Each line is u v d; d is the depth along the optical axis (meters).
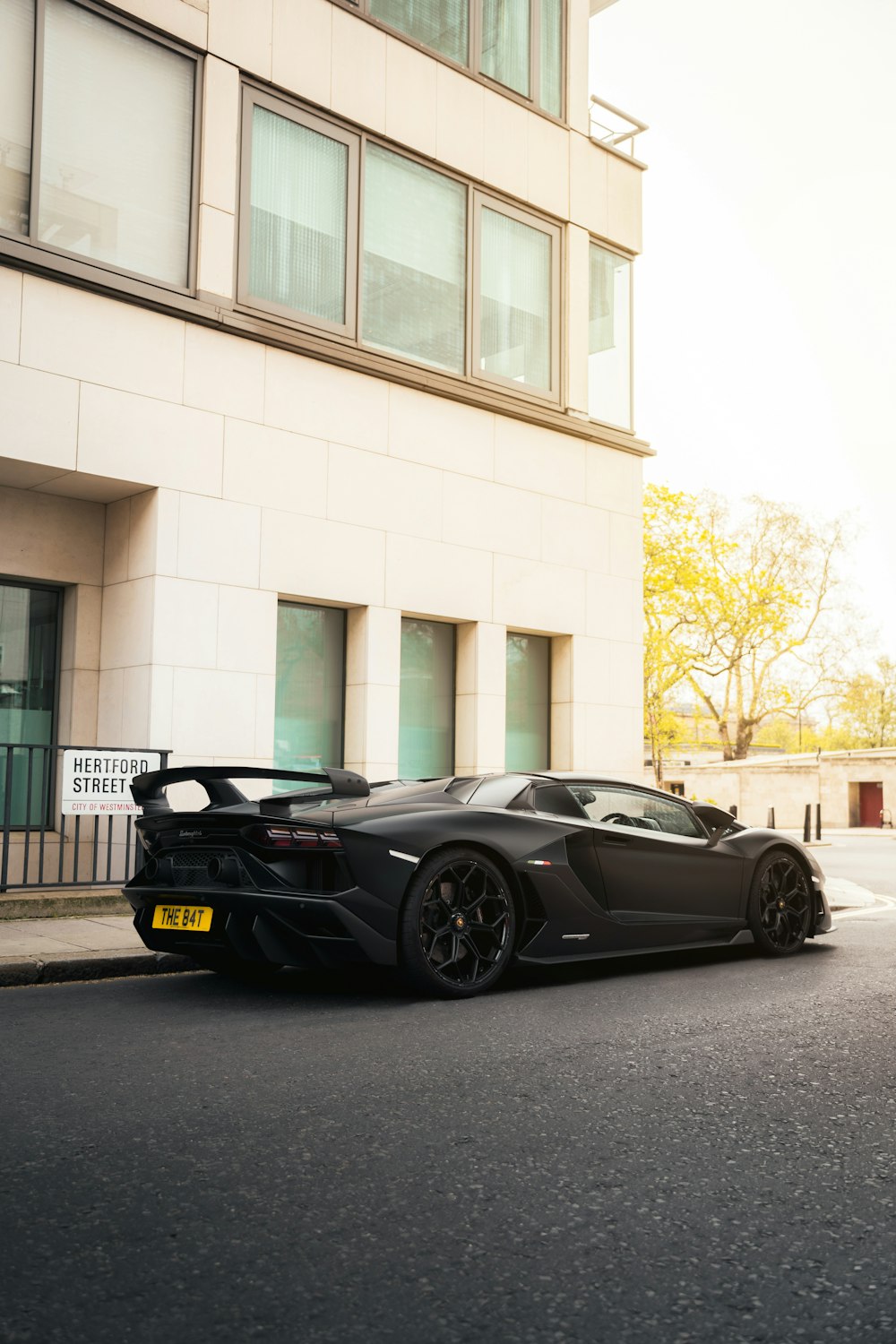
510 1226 2.83
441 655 12.55
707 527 42.62
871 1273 2.57
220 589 10.34
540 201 13.52
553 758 13.52
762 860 7.42
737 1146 3.49
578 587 13.50
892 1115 3.84
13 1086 4.13
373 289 11.80
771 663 46.12
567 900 6.32
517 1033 5.05
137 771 8.88
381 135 11.90
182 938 5.94
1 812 10.02
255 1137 3.54
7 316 9.22
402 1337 2.26
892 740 64.75
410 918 5.71
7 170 9.41
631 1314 2.36
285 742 11.16
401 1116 3.79
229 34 10.72
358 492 11.42
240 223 10.73
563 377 13.66
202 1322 2.31
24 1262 2.59
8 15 9.50
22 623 10.41
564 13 14.18
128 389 9.84
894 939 8.45
